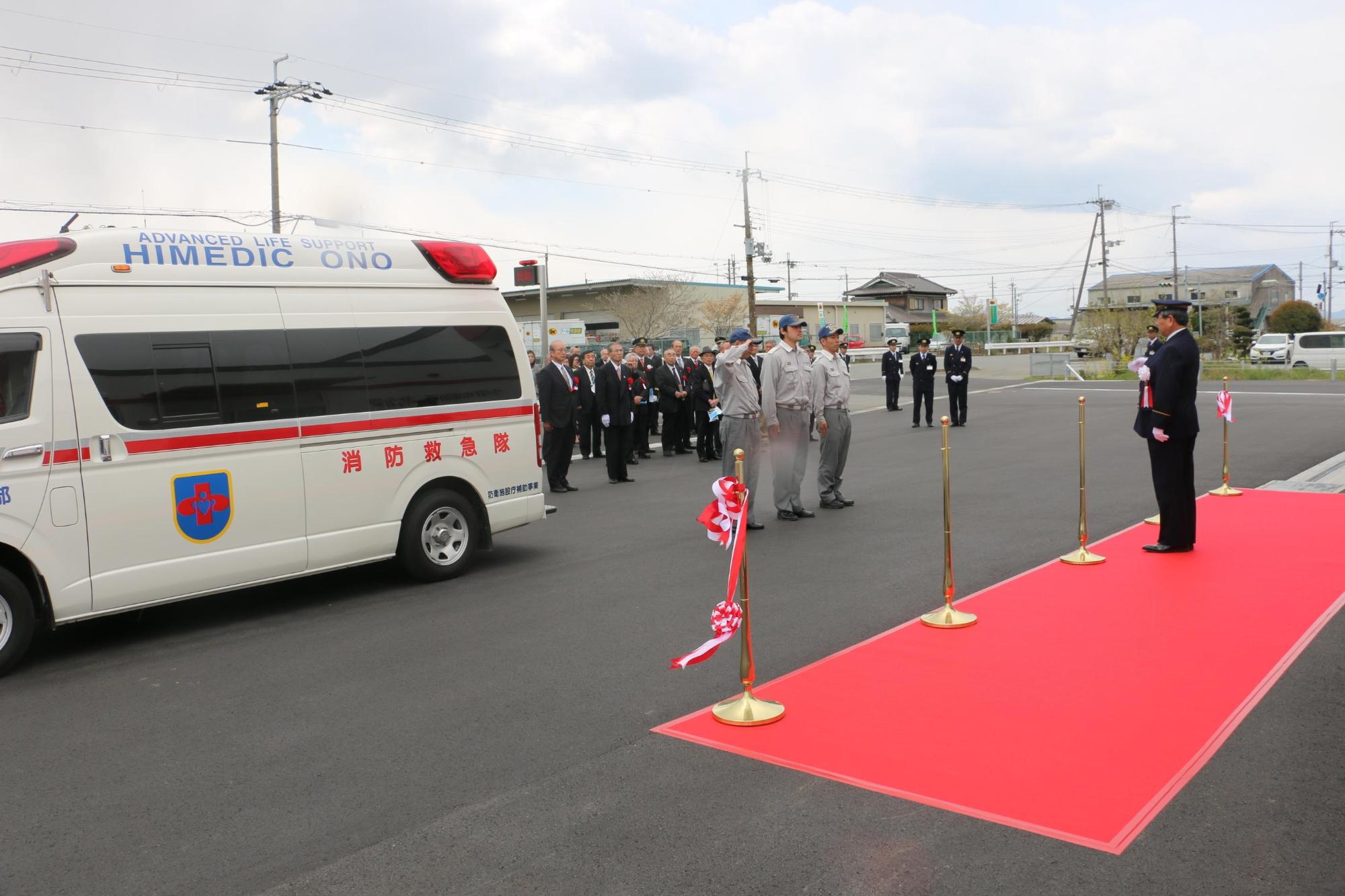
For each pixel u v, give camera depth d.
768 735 4.68
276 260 7.46
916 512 10.75
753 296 48.41
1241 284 100.25
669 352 17.91
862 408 28.50
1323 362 41.78
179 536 6.82
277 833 3.91
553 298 62.75
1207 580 7.28
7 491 6.08
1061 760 4.25
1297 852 3.43
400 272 8.20
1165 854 3.44
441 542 8.42
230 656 6.40
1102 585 7.25
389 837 3.83
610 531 10.44
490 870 3.54
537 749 4.65
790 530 9.97
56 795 4.35
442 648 6.40
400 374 8.08
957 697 5.07
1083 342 56.50
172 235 6.97
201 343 6.97
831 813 3.85
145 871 3.65
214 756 4.73
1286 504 10.36
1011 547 8.75
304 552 7.48
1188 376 8.02
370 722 5.11
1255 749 4.30
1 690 5.86
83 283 6.50
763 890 3.31
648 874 3.45
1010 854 3.47
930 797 3.95
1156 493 8.29
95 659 6.45
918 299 101.94
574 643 6.39
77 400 6.37
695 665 5.82
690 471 15.67
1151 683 5.17
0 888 3.56
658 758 4.48
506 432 8.84
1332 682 5.09
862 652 5.89
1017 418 23.25
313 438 7.52
